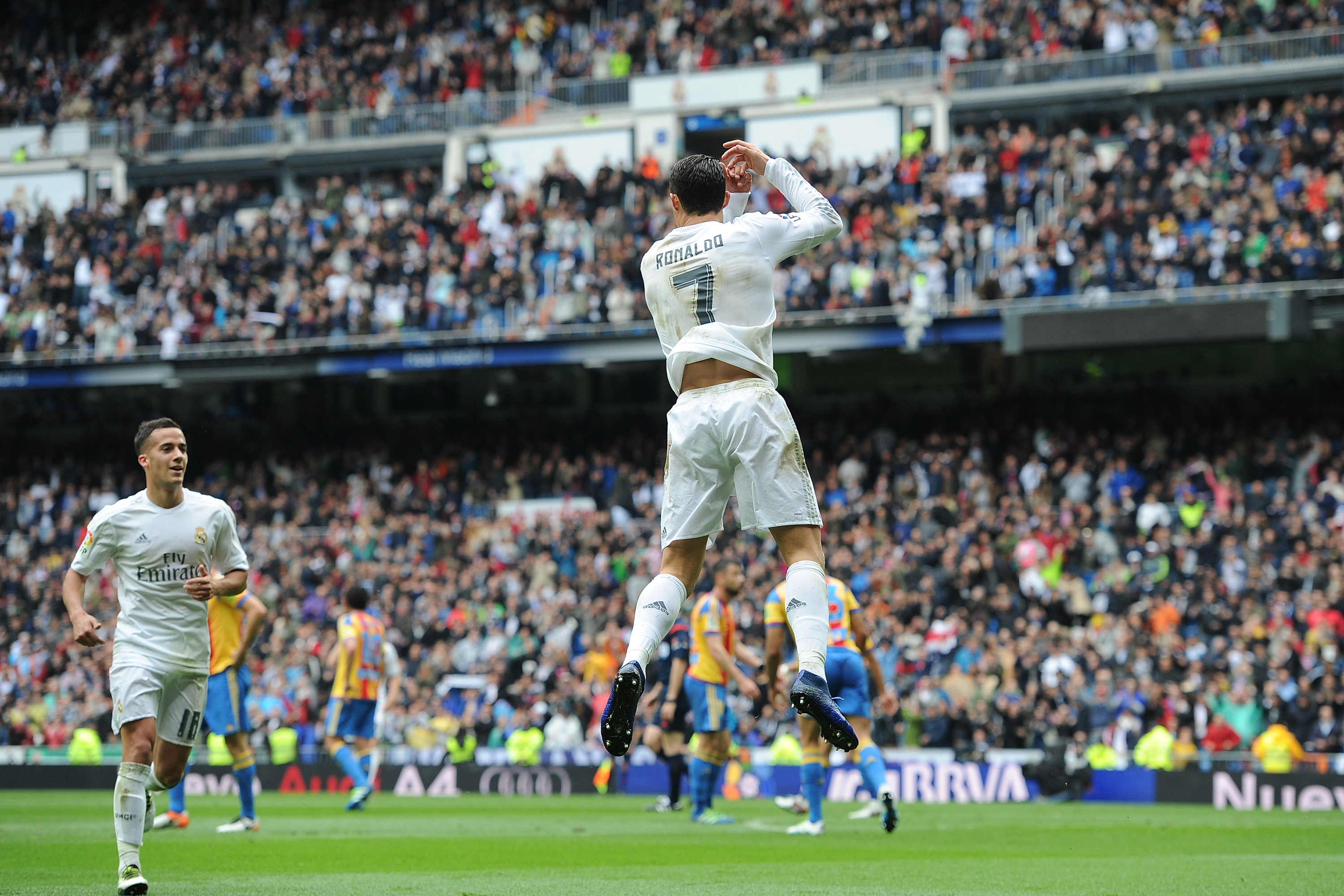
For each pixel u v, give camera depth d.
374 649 17.86
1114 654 26.38
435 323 36.53
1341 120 34.50
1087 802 22.19
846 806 21.34
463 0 45.62
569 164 40.94
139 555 8.66
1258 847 12.55
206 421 42.78
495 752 26.91
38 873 9.55
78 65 48.09
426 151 42.78
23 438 43.66
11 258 41.25
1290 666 24.81
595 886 8.56
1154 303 30.44
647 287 7.15
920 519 30.61
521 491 35.91
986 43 39.34
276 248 39.34
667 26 42.78
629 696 6.44
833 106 39.09
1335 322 29.62
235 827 14.71
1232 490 29.95
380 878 9.15
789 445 6.76
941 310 32.44
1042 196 34.34
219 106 45.88
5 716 32.16
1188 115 35.66
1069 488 30.69
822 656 6.60
